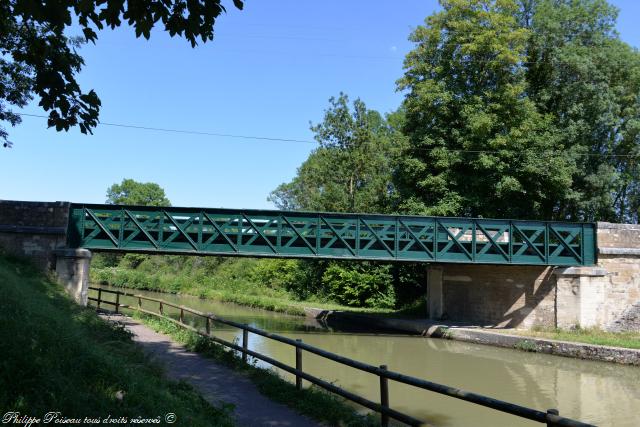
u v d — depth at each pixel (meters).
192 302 38.56
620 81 31.69
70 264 18.78
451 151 27.39
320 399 7.31
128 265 67.50
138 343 11.01
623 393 12.95
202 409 6.20
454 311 26.19
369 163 33.38
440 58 28.91
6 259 17.33
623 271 21.92
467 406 10.91
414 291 32.88
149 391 5.48
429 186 27.92
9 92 11.95
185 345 12.00
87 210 19.67
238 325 10.27
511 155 26.84
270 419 6.69
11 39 6.41
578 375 15.11
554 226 21.95
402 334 23.67
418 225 21.30
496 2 28.11
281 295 40.09
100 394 4.66
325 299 36.59
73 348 5.51
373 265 33.31
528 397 12.47
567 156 29.06
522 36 27.53
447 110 27.69
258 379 8.80
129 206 19.83
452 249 22.52
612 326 21.39
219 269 54.16
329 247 20.81
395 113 39.94
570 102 30.72
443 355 18.19
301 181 46.34
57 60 6.08
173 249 19.91
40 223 19.06
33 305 7.56
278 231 20.45
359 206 33.41
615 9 31.28
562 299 21.59
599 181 30.17
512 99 27.42
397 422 8.84
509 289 23.48
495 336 20.28
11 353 4.55
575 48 30.45
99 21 5.12
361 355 17.77
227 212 20.25
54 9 4.80
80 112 6.34
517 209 28.62
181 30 5.32
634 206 34.00
